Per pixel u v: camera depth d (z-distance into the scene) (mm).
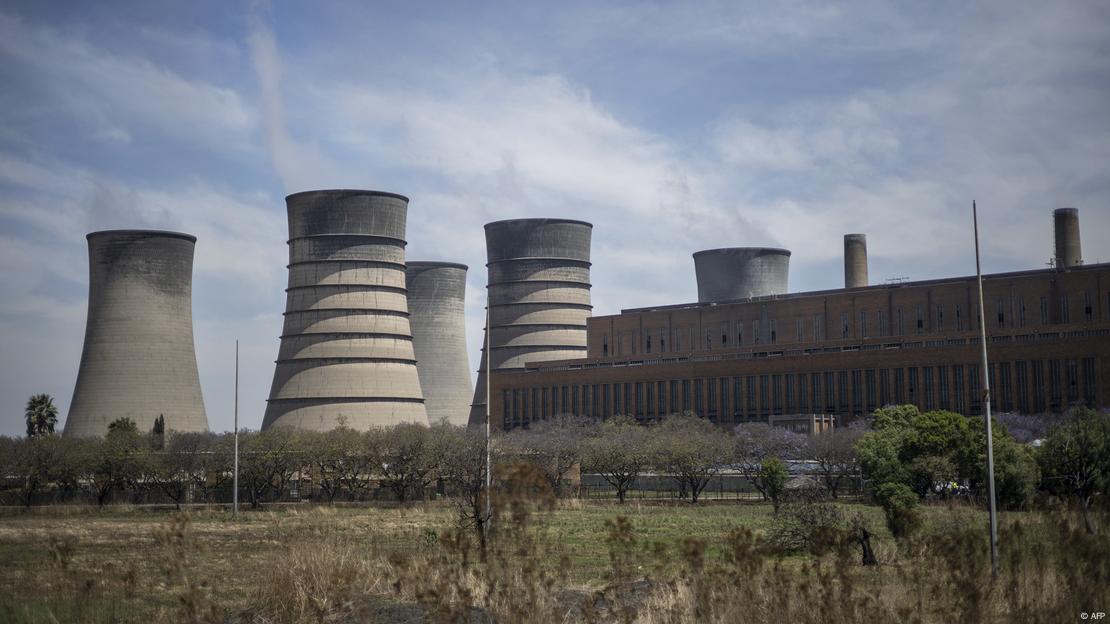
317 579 27641
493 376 175750
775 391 146250
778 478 80438
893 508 48938
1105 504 30922
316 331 164375
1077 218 145750
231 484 99188
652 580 28250
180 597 28500
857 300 154875
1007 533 28984
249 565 42844
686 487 107062
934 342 136875
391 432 106688
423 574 26906
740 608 23141
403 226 173250
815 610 23375
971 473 71750
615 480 112688
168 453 98500
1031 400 125062
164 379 152375
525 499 22125
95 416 148750
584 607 24875
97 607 31906
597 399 164000
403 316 170750
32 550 52031
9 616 30453
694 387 154000
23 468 92938
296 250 168625
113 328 151750
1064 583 23969
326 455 98875
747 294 189000
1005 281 141000
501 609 23766
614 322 181750
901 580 27547
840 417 139875
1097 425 57906
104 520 75062
